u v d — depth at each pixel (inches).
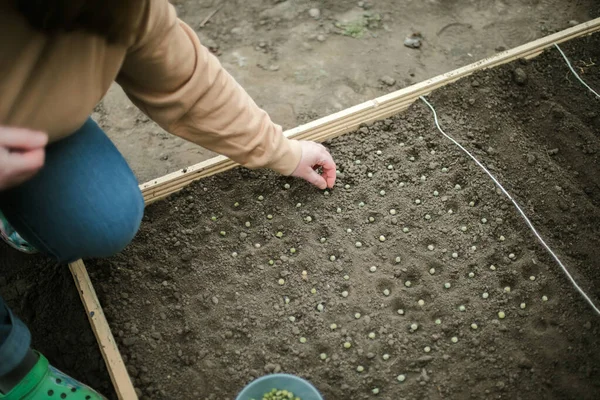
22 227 56.4
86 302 65.2
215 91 54.9
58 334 67.9
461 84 86.0
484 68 88.3
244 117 58.2
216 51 102.3
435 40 103.9
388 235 72.8
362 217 74.3
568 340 63.5
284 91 96.3
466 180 76.7
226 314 67.3
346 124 81.5
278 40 104.0
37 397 54.7
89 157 53.9
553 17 107.2
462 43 103.3
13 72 39.4
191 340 65.7
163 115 54.6
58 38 40.5
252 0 110.8
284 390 59.2
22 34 38.7
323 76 98.3
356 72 98.9
